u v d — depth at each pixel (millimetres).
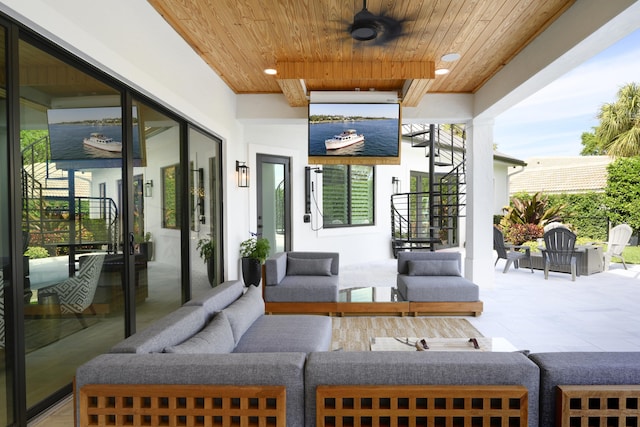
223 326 2072
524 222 9266
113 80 2658
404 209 9227
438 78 4789
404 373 1233
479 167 5410
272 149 6641
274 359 1312
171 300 3641
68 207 2279
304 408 1270
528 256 7059
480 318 4094
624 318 4086
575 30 2994
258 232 6461
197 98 4035
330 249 7629
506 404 1182
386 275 6711
